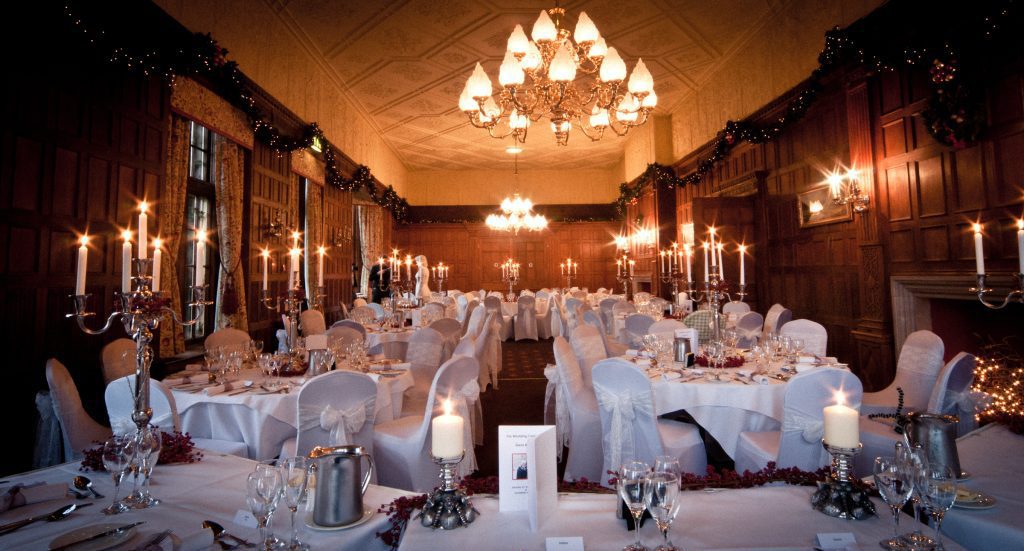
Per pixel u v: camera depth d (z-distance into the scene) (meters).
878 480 1.25
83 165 4.15
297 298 3.79
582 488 1.59
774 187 7.62
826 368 2.26
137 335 1.86
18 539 1.30
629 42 8.04
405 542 1.24
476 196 17.05
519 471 1.42
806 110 6.56
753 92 7.95
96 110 4.27
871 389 5.52
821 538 1.19
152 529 1.35
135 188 4.64
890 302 5.38
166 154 5.02
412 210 16.95
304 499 1.48
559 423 3.86
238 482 1.71
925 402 3.30
